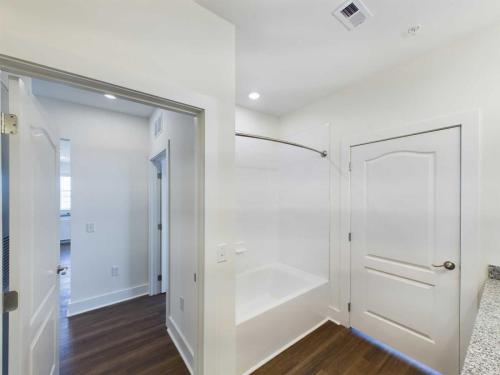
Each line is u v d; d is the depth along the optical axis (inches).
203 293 53.4
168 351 80.0
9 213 38.6
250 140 116.4
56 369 62.1
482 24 58.8
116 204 118.8
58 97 102.3
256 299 113.3
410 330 74.3
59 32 36.7
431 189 69.6
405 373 69.1
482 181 60.5
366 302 85.6
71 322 98.2
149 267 126.4
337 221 95.9
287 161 121.1
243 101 107.2
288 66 79.0
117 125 119.7
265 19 57.6
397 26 60.0
